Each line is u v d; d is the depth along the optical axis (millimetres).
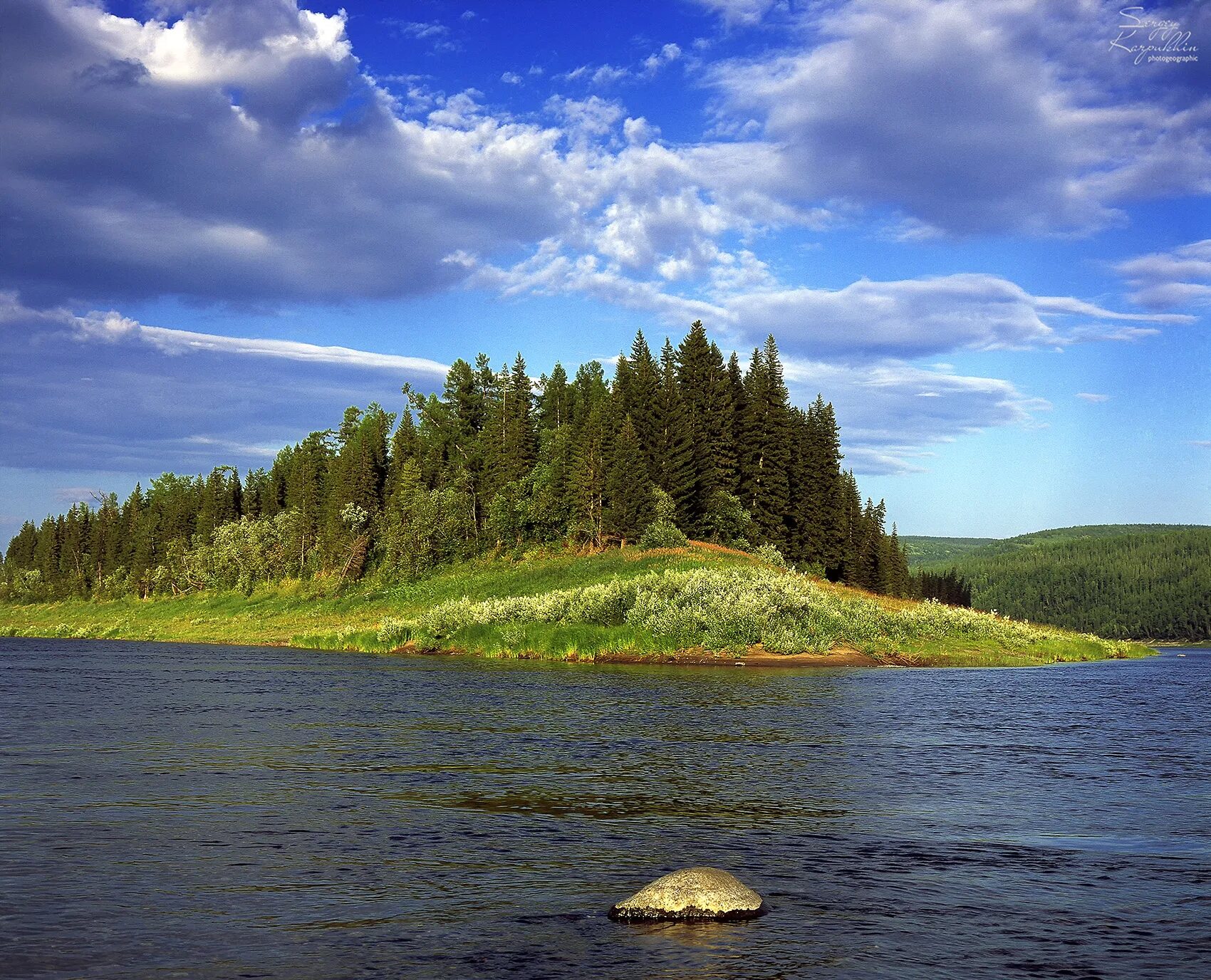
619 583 57281
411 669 43906
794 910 9742
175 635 89938
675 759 18688
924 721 24844
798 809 14281
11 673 40844
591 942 8758
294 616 97375
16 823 13031
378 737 21312
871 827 13242
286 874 10789
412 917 9422
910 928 9203
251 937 8820
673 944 8727
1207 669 57031
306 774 16703
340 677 38500
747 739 21391
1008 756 19391
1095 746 20766
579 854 11719
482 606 60656
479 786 15836
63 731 22016
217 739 20844
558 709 27094
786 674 41438
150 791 15188
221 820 13234
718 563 77938
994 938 8938
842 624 51875
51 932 8883
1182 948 8719
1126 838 12727
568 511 98438
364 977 7883
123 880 10508
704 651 48469
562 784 16031
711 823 13359
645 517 90125
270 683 35656
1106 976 8070
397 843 12164
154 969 8039
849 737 21828
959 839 12617
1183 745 21016
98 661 50625
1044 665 53656
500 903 9859
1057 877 10945
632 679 37656
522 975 7934
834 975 8016
